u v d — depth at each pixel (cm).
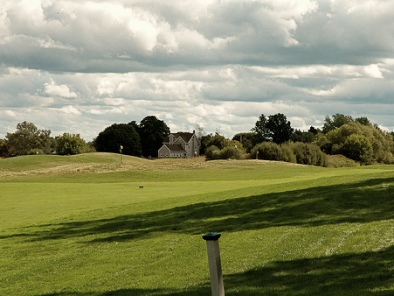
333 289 1328
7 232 2798
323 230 2055
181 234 2350
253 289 1395
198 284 1511
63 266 1930
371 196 2686
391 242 1752
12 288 1677
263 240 1991
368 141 14050
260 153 12556
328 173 7344
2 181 7419
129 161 13275
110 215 3167
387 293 1250
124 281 1636
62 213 3509
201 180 6956
